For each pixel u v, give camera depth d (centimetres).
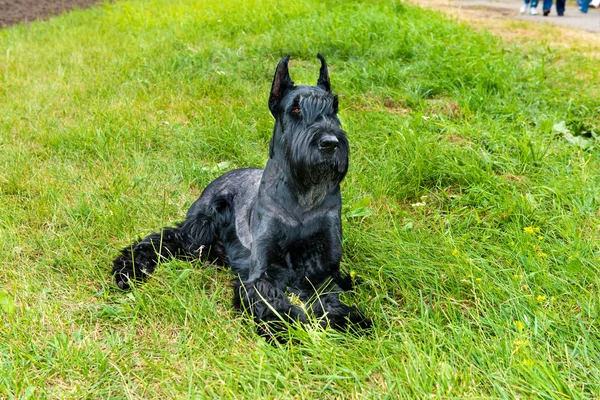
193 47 534
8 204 302
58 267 265
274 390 211
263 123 371
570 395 204
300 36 527
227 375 215
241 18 626
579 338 222
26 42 604
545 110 386
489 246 269
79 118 382
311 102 241
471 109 387
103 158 337
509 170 321
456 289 249
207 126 369
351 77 430
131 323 239
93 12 796
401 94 406
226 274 269
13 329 230
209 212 284
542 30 693
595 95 415
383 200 309
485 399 204
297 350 224
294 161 238
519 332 224
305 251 253
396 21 563
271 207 249
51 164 335
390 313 245
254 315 240
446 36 534
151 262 269
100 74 471
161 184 322
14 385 212
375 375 218
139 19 693
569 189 300
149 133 360
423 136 343
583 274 251
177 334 236
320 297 248
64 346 224
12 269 262
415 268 258
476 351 219
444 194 308
